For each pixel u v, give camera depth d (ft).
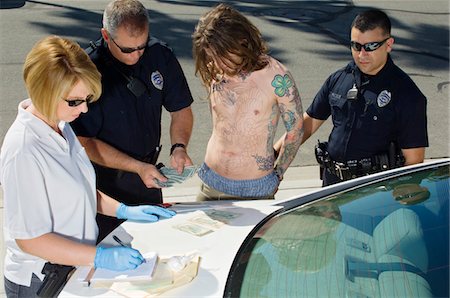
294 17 34.01
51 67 6.37
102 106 9.13
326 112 10.38
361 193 7.74
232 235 7.34
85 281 6.49
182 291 6.28
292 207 7.85
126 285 6.42
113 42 8.80
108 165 9.21
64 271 6.77
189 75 23.77
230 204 8.30
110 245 7.34
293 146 9.27
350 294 5.81
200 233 7.42
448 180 7.70
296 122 8.99
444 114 21.09
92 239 7.50
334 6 36.76
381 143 9.55
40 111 6.58
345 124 9.76
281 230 7.18
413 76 25.25
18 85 22.25
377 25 8.96
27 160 6.55
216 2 36.50
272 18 33.63
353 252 6.42
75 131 9.11
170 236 7.45
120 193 9.76
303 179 16.37
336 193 7.94
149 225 7.77
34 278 7.18
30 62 6.47
